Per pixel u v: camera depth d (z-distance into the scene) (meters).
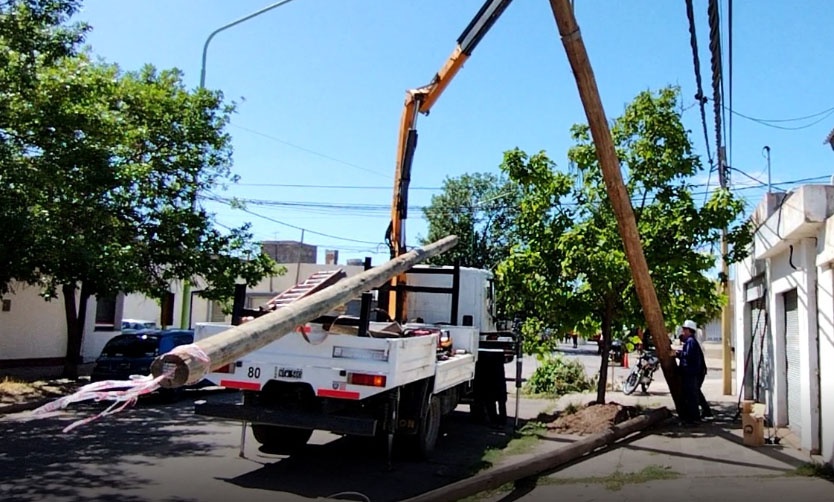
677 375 13.10
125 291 16.67
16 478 8.05
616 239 12.72
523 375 24.50
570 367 18.83
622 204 9.90
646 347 17.78
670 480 8.19
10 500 7.09
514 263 13.49
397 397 8.76
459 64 13.70
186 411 14.16
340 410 8.80
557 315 13.46
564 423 11.98
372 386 8.23
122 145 16.55
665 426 12.41
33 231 12.94
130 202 17.19
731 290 19.16
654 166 12.95
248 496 7.43
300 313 5.76
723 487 7.80
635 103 13.16
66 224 14.28
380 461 9.37
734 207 12.57
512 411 14.58
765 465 8.98
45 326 21.91
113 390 4.26
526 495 7.58
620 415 12.10
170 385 4.06
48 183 12.91
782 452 9.88
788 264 10.90
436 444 10.69
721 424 12.67
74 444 10.29
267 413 8.46
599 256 12.41
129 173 16.27
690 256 12.82
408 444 9.38
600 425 11.52
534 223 13.55
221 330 8.83
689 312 13.51
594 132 8.95
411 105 14.07
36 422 12.41
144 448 10.02
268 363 8.56
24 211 12.62
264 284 36.84
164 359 4.06
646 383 17.58
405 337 9.20
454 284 12.96
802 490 7.59
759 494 7.44
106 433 11.30
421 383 9.36
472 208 41.12
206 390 17.97
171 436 11.06
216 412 8.59
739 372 16.34
